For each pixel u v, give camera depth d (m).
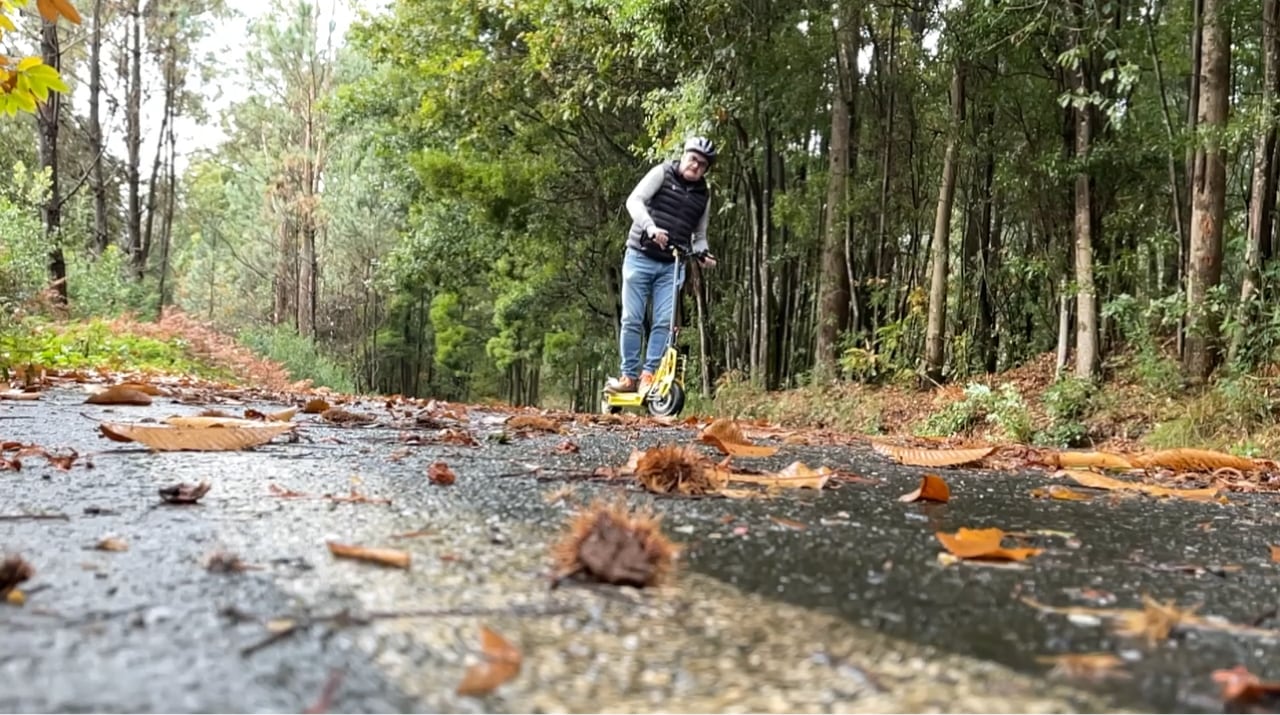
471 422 4.05
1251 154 8.59
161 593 0.92
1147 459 3.62
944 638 0.89
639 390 6.36
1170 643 0.91
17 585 0.94
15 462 1.87
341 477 1.89
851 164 11.23
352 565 1.07
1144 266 10.05
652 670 0.75
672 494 1.85
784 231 12.33
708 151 6.20
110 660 0.72
